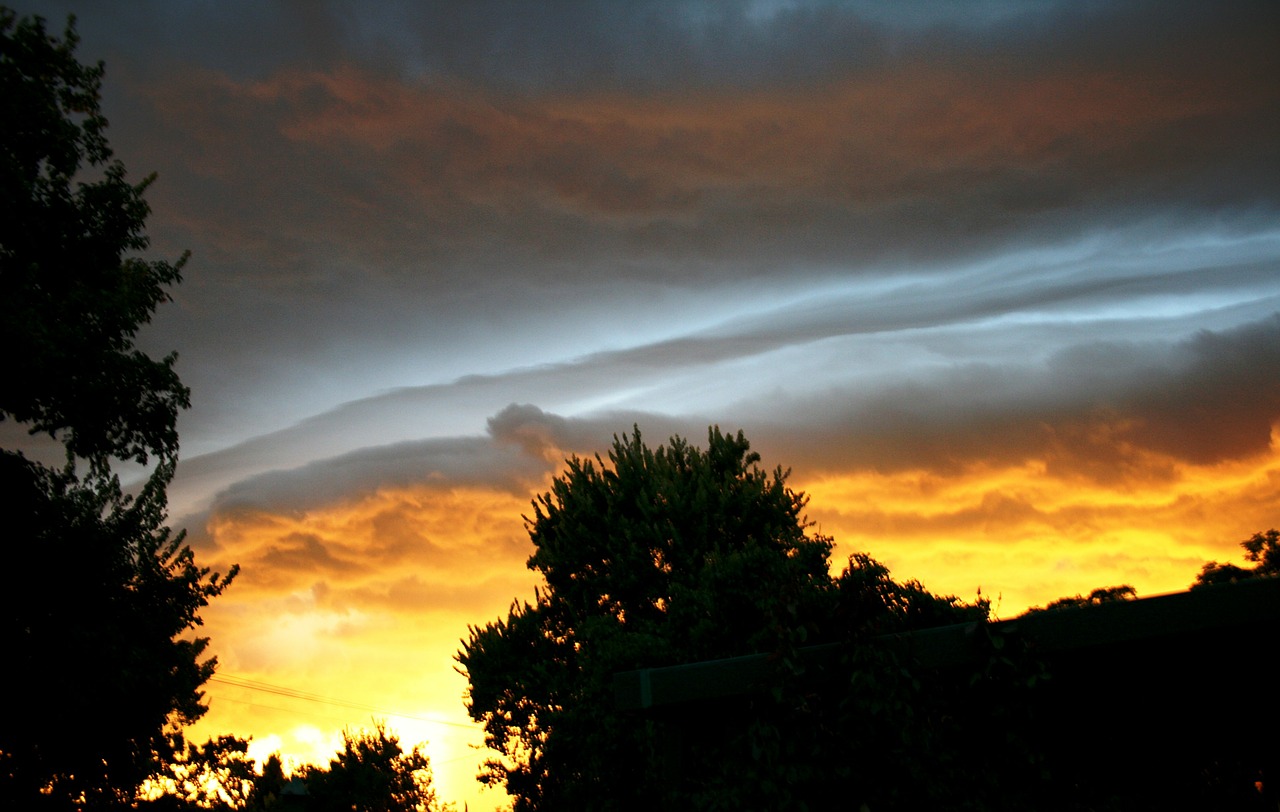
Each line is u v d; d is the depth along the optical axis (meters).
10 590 17.50
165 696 18.97
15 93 17.88
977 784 5.99
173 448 19.73
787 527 24.03
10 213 17.25
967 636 6.06
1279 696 5.81
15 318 15.81
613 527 24.03
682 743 6.66
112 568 19.28
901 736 6.00
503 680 24.03
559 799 21.52
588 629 20.83
